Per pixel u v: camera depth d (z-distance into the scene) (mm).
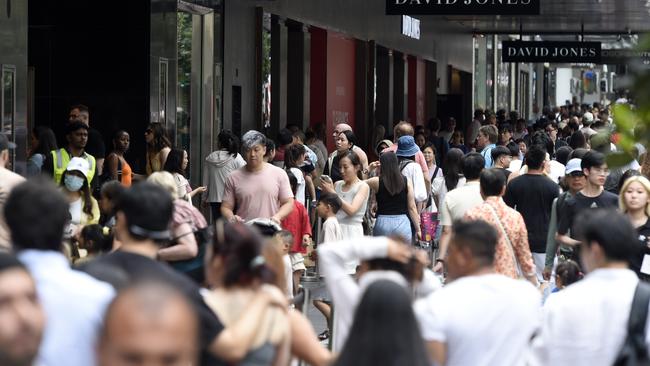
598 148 8305
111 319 7176
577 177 23594
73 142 28297
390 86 64250
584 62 78562
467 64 84375
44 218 11188
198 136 40281
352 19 55875
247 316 11320
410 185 27719
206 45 40531
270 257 12922
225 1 42000
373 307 9711
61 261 11203
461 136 61406
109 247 17891
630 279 12828
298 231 26250
